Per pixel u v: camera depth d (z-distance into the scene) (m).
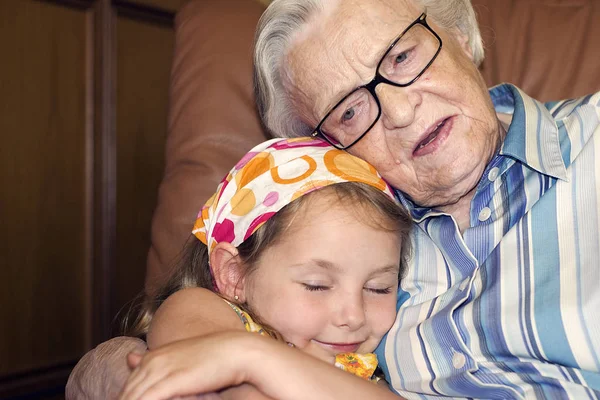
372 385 0.95
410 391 1.28
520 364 1.14
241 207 1.27
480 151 1.21
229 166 1.67
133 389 0.89
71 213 2.60
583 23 1.62
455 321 1.22
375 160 1.30
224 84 1.70
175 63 1.80
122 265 2.79
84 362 1.25
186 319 1.09
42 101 2.46
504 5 1.69
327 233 1.19
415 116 1.20
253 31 1.74
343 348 1.22
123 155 2.76
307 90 1.31
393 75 1.21
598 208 1.14
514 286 1.17
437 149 1.21
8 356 2.43
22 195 2.42
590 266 1.11
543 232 1.17
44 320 2.53
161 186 1.73
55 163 2.52
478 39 1.41
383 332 1.27
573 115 1.28
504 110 1.49
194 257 1.44
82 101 2.61
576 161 1.18
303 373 0.92
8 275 2.40
